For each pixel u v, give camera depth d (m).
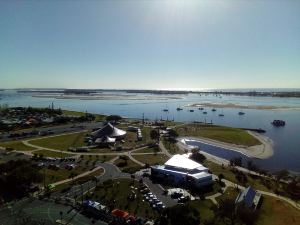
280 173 137.50
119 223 83.38
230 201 92.88
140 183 118.75
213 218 87.00
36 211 90.88
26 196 102.56
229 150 199.25
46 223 82.75
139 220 84.56
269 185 124.69
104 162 150.50
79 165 143.75
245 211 89.25
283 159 180.50
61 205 95.56
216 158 172.38
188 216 75.50
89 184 116.31
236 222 86.12
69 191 108.44
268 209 99.31
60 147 183.00
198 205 99.00
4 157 157.25
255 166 153.50
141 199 102.31
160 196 106.38
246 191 104.69
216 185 119.62
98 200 100.69
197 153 163.75
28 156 159.62
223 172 138.25
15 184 106.25
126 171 134.50
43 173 127.81
